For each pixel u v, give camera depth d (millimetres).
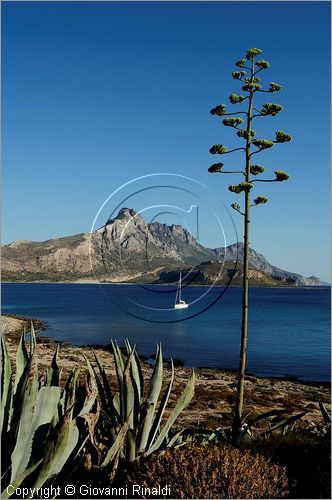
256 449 7660
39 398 5445
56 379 6152
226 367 39844
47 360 36812
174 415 6879
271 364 41844
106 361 38125
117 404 6883
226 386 30281
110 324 76688
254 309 120625
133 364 6879
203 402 23312
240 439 8055
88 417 5746
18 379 5672
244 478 5492
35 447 5387
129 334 63312
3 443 5273
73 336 59906
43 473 5168
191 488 5289
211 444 7613
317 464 7129
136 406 6688
